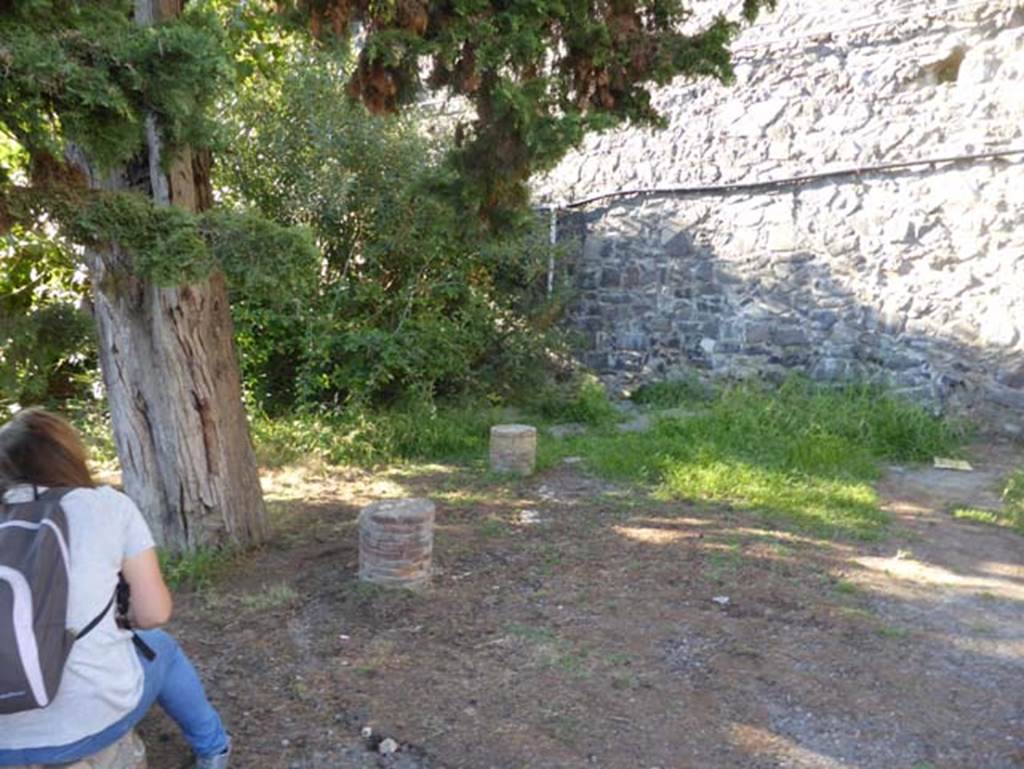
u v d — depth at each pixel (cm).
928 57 850
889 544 554
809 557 523
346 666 378
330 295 877
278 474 734
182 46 277
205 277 322
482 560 512
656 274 1088
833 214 931
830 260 938
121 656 227
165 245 301
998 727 335
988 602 461
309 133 883
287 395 909
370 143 886
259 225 321
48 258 732
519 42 404
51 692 201
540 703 349
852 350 929
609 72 457
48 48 255
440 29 408
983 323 839
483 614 434
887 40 874
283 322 825
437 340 901
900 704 352
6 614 196
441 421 850
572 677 370
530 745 319
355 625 420
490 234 510
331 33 413
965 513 620
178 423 497
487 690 359
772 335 989
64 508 220
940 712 346
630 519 598
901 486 700
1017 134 802
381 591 457
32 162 307
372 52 394
